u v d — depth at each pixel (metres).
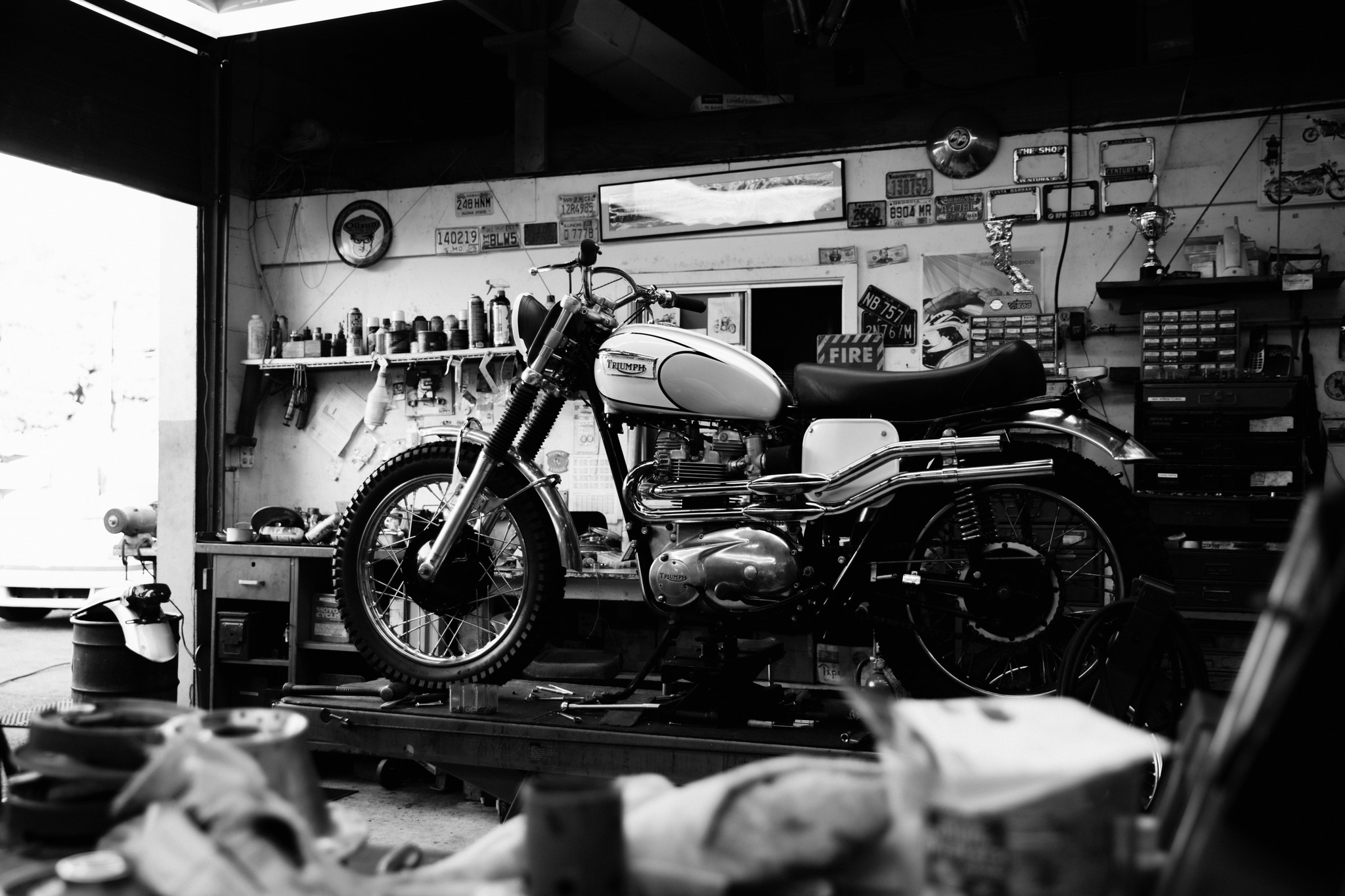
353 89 5.88
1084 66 5.67
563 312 2.96
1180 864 0.73
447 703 3.02
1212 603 3.50
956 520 2.79
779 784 0.84
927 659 2.82
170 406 4.76
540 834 0.75
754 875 0.80
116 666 3.65
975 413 2.73
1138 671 2.39
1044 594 2.69
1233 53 4.15
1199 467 3.56
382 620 3.21
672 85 5.34
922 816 0.74
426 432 3.32
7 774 1.29
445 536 3.01
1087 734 0.76
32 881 0.80
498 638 3.07
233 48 4.94
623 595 4.00
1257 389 3.54
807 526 2.75
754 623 2.77
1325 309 3.86
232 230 4.97
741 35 6.50
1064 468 2.70
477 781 2.84
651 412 2.87
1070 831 0.70
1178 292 3.91
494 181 4.79
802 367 2.87
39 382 6.86
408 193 4.91
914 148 4.25
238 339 5.00
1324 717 0.69
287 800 0.93
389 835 3.27
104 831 0.94
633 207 4.59
